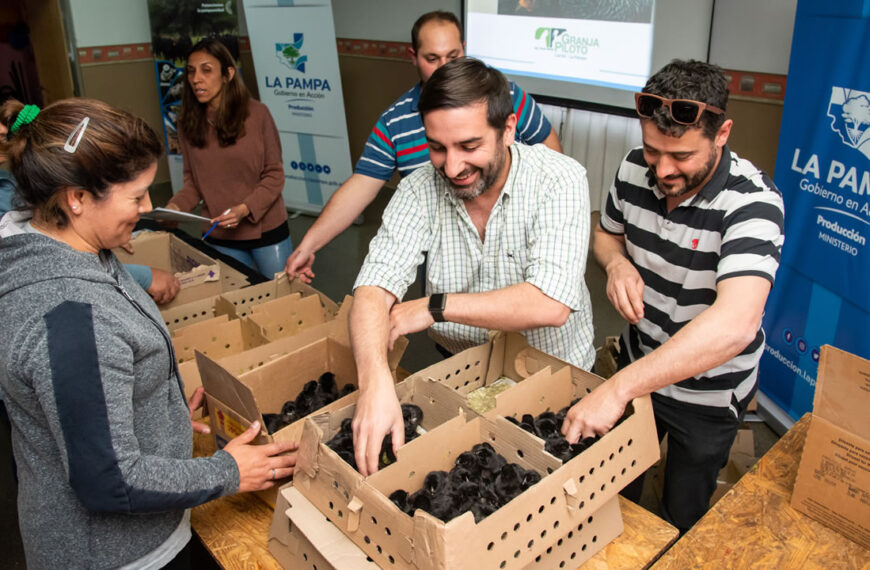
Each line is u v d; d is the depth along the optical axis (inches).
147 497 37.9
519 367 57.3
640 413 45.7
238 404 49.9
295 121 201.9
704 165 52.1
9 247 35.9
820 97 92.7
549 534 39.8
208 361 51.3
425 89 47.3
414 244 57.9
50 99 223.8
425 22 78.3
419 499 40.3
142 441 41.5
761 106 135.5
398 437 45.1
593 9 155.8
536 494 38.1
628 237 63.2
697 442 62.8
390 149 81.7
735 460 86.3
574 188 54.1
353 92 221.3
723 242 53.4
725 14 135.0
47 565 41.3
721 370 59.3
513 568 37.9
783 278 104.7
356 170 83.9
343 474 40.1
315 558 42.9
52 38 209.6
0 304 35.5
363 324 52.2
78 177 34.7
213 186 106.8
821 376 45.0
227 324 66.9
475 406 54.4
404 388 51.5
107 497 36.4
